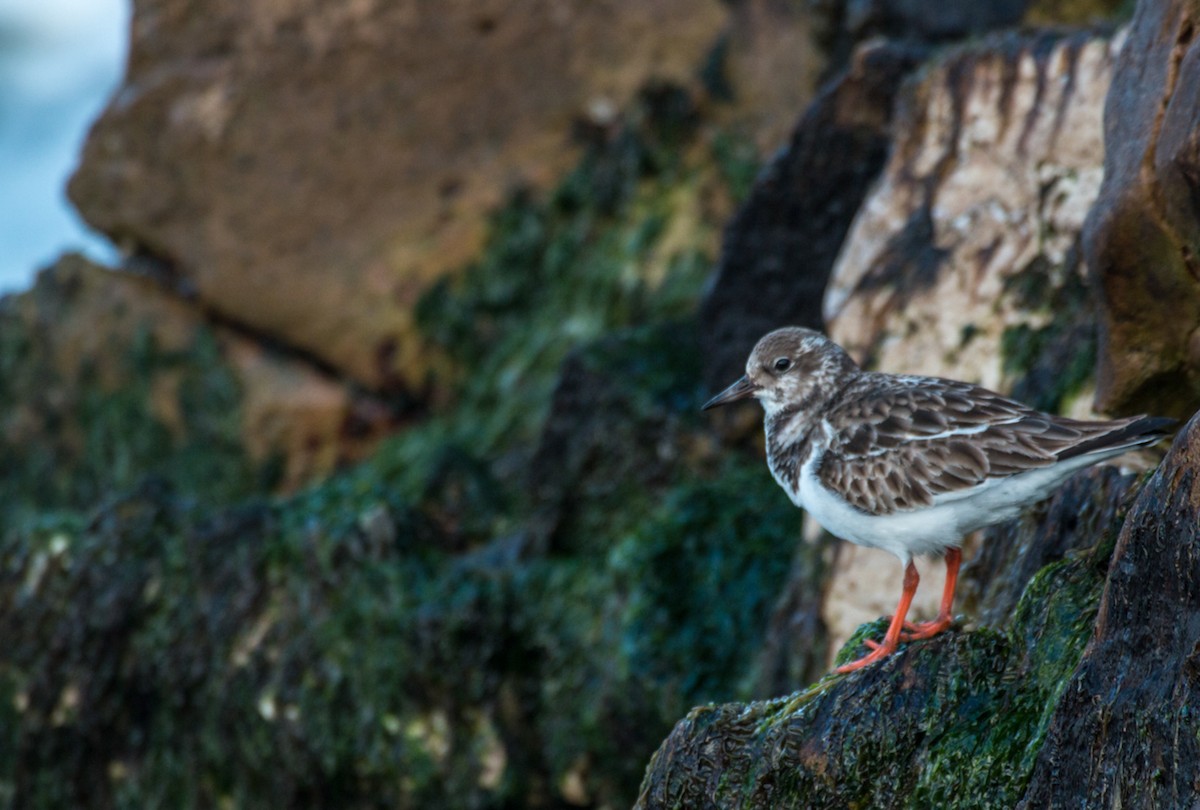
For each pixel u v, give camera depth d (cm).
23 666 1299
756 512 1174
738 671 1082
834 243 1216
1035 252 985
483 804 1170
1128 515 563
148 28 1752
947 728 648
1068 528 790
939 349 1000
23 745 1291
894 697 666
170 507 1324
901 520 717
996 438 693
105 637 1276
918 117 1072
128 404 1766
